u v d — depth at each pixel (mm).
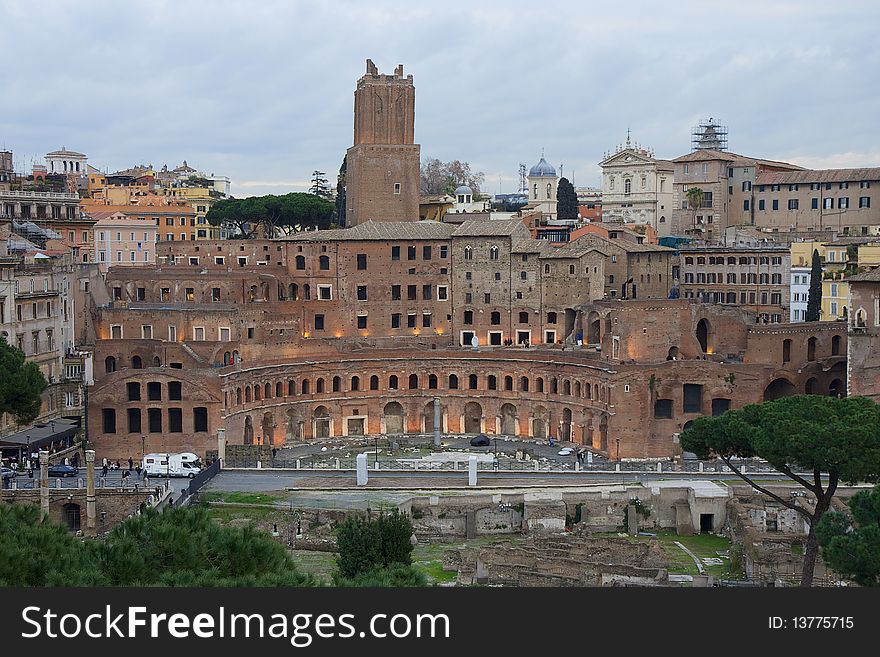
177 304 192000
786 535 120750
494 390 190250
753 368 167125
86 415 162750
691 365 166750
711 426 117375
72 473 141625
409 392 192625
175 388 164500
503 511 134625
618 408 166125
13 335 156000
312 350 192250
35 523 65000
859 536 81875
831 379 173875
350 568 95312
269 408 179125
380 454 172000
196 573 59438
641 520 137250
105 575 57719
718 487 138750
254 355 187000
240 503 133375
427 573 111000
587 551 114562
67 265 176500
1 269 153375
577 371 177750
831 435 102375
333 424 188375
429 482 145250
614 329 178500
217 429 164375
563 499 136125
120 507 131625
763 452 106938
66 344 172750
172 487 140375
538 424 187000
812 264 198750
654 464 159625
